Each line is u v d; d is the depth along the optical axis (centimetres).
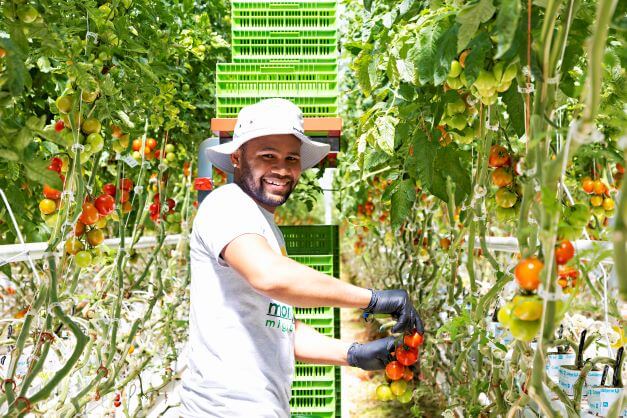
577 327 260
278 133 196
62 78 282
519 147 282
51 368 289
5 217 268
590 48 104
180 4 405
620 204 103
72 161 198
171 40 340
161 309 423
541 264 118
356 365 207
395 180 243
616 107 184
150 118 329
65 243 203
